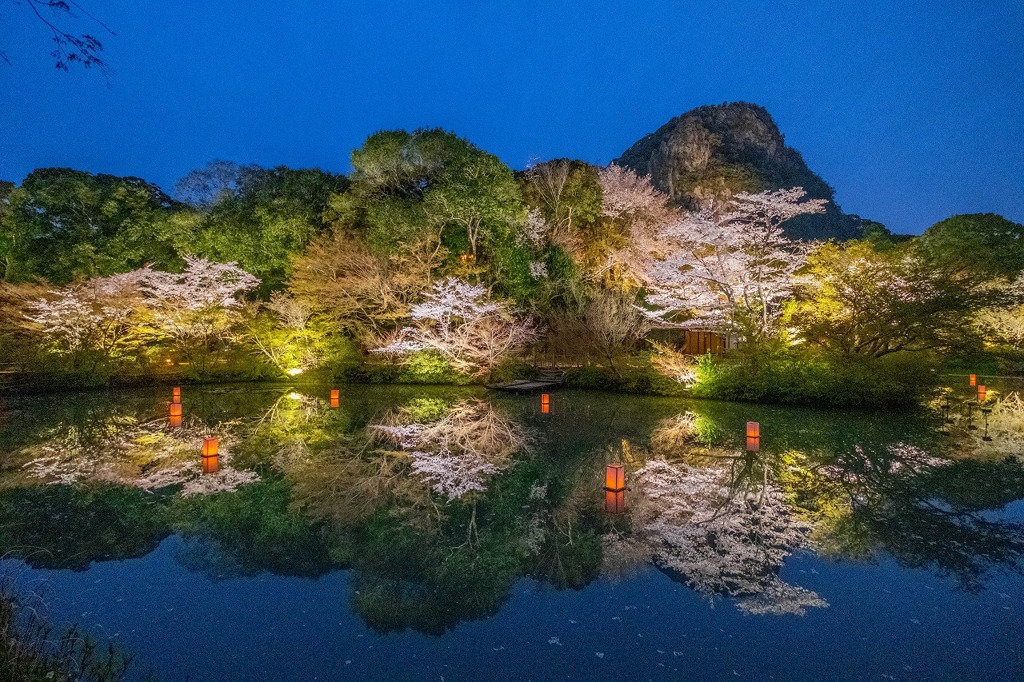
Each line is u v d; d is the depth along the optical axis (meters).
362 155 21.25
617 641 3.89
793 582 4.79
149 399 16.00
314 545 5.69
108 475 8.16
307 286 19.84
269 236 22.27
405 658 3.72
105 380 17.86
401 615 4.30
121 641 3.92
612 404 14.91
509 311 20.55
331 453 9.59
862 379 13.23
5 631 3.46
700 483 7.65
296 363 20.44
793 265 16.25
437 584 4.83
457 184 20.22
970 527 5.99
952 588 4.61
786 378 14.24
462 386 19.56
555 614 4.29
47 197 22.62
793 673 3.48
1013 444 9.88
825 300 15.38
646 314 17.44
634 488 7.47
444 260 21.72
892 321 13.65
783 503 6.80
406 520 6.39
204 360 20.34
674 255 17.31
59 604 4.46
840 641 3.84
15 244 23.20
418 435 11.13
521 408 14.57
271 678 3.50
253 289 23.02
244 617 4.28
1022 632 3.93
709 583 4.75
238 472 8.38
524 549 5.54
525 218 22.58
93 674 3.49
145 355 19.98
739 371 15.24
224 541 5.81
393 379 20.53
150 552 5.52
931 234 27.14
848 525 6.09
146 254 23.16
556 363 21.88
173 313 19.88
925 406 13.72
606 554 5.40
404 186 22.25
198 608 4.43
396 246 20.55
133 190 24.23
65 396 16.33
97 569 5.12
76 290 18.30
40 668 3.29
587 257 25.09
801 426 11.51
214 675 3.52
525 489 7.52
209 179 23.70
